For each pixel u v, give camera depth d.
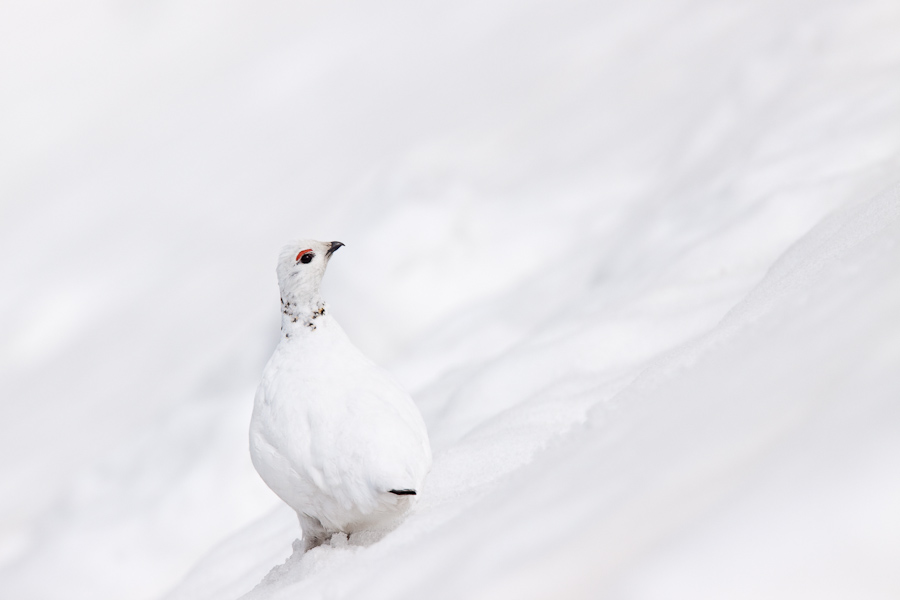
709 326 7.86
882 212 5.23
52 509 14.05
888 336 2.28
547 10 25.05
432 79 25.05
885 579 1.64
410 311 13.97
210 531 12.01
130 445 14.39
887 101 11.23
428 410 9.62
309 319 5.26
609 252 12.42
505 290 13.67
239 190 24.89
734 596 1.73
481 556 2.47
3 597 12.12
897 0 14.70
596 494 2.47
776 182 10.45
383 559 3.88
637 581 1.84
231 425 13.34
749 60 15.44
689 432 2.55
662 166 14.66
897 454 1.78
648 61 19.22
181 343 18.67
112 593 11.65
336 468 4.64
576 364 8.16
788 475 1.92
